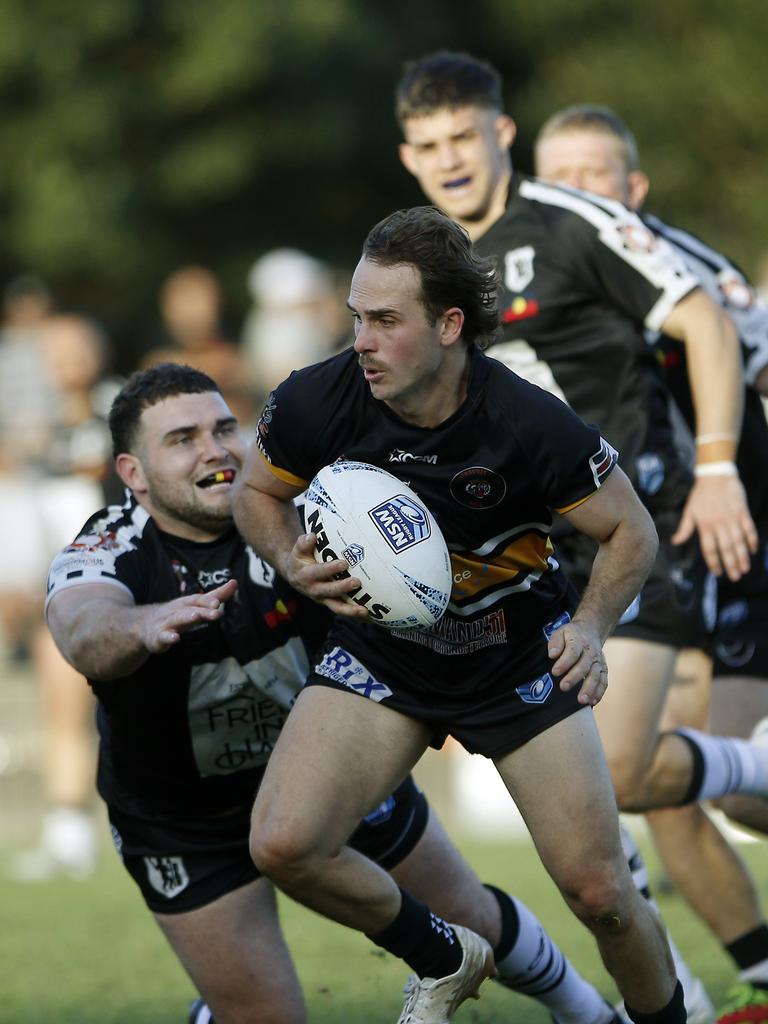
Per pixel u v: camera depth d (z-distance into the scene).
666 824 19.48
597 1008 16.97
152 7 68.25
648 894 18.12
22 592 39.78
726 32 68.44
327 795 14.18
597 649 14.02
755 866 29.59
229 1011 16.09
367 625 14.85
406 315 13.52
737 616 20.83
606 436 19.38
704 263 20.53
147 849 16.17
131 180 69.31
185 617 14.23
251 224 72.69
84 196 68.31
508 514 14.29
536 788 14.37
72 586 15.43
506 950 16.31
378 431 14.24
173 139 70.06
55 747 33.12
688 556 19.58
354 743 14.43
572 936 23.31
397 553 13.95
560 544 19.20
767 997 18.28
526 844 33.44
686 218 69.38
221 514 15.70
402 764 14.70
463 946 14.75
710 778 18.53
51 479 39.16
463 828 37.16
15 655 40.31
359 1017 19.02
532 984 16.55
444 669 14.62
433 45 72.25
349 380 14.31
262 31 67.44
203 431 15.71
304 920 26.06
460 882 16.30
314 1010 19.38
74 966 22.88
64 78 68.12
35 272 71.06
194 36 68.19
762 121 67.75
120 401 16.02
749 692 20.78
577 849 14.20
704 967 21.27
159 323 71.88
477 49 72.88
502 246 19.52
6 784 38.69
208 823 16.02
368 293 13.57
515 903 16.56
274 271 43.91
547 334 19.34
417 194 74.19
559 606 15.02
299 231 73.62
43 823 38.66
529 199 19.59
